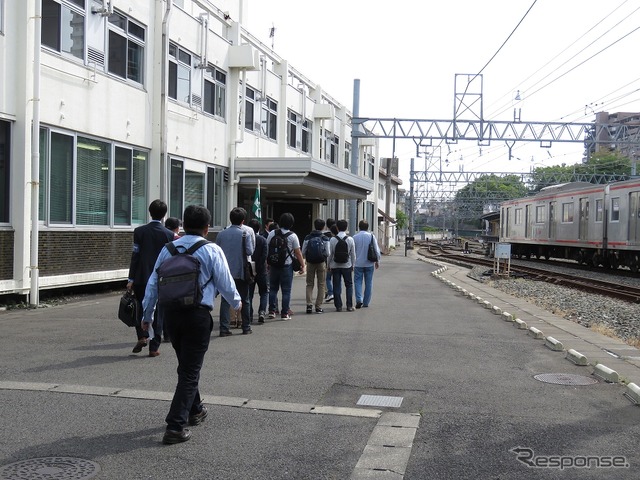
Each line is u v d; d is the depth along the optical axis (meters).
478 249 69.00
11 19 12.54
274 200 32.03
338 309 13.53
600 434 5.67
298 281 21.03
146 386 6.92
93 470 4.68
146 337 8.43
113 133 16.05
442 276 25.33
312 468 4.82
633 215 26.92
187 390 5.31
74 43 14.53
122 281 16.91
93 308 12.93
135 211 17.33
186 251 5.41
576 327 12.02
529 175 63.19
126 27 16.59
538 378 7.70
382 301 15.61
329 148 37.56
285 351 9.05
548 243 36.47
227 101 22.69
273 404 6.42
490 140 32.34
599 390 7.16
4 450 5.02
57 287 14.30
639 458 5.11
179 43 19.12
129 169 16.92
